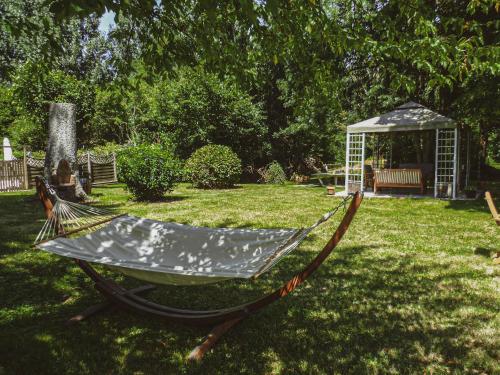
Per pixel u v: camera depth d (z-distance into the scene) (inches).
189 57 179.2
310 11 159.2
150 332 148.9
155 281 146.6
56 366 123.9
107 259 144.3
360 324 151.9
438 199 529.3
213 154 679.1
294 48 181.8
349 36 175.3
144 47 176.1
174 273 128.7
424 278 203.9
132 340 142.4
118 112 197.8
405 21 194.7
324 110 724.0
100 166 784.9
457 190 575.8
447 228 331.3
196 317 146.1
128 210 429.7
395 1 175.2
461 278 202.7
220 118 818.8
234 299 182.7
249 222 360.8
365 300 175.6
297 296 181.8
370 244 275.4
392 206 468.1
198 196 563.2
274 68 781.3
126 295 169.0
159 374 120.2
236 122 834.2
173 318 150.1
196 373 120.6
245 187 718.5
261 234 160.9
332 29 169.0
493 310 163.2
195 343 140.6
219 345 137.6
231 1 138.6
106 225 173.6
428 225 345.1
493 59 191.2
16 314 164.6
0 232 313.9
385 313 161.6
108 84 184.9
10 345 136.4
